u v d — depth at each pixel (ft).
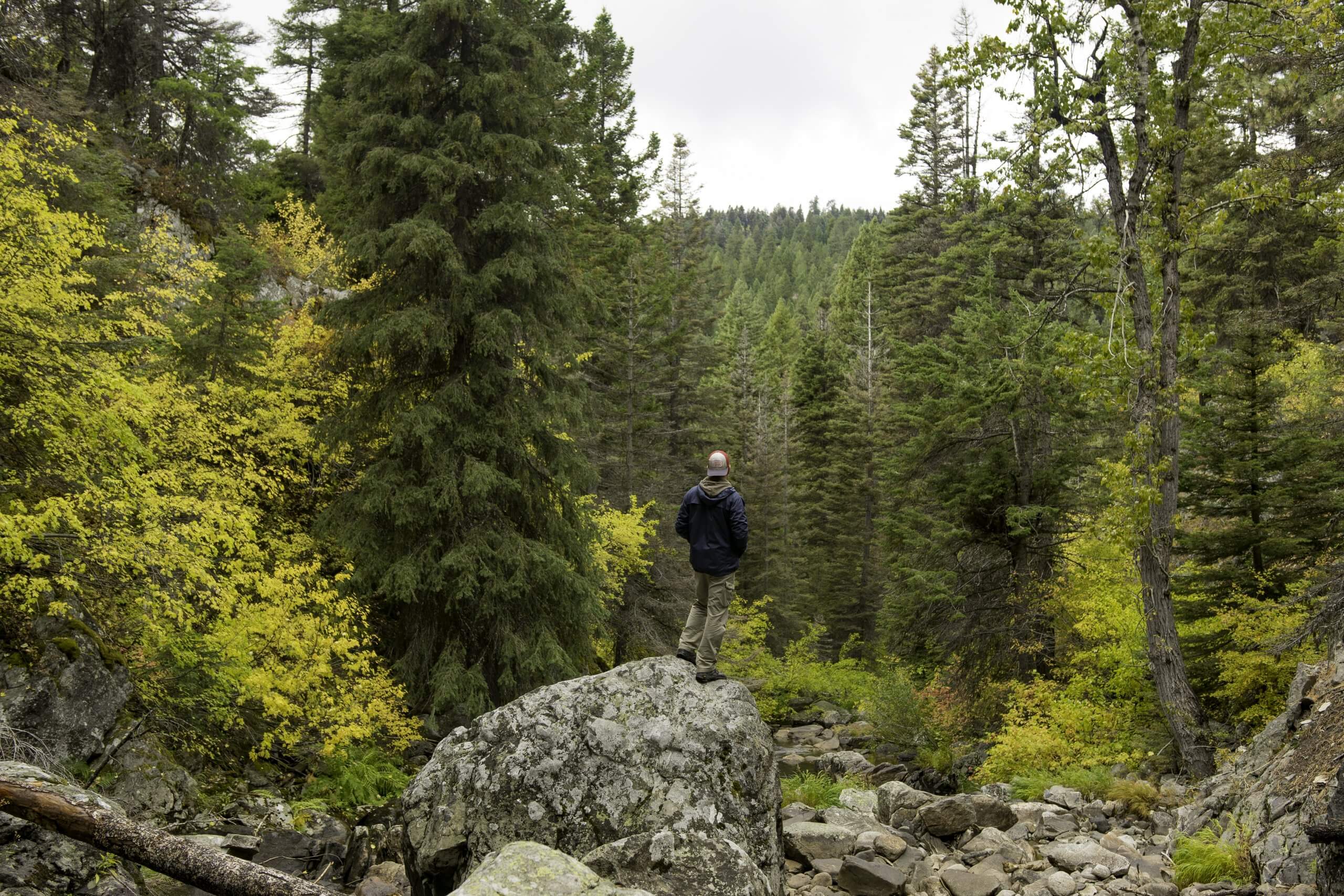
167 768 32.35
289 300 62.03
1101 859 30.07
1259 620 44.32
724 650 92.12
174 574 34.88
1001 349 67.10
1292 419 52.42
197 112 90.68
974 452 69.41
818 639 119.55
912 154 144.66
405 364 53.42
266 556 41.14
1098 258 43.57
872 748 74.90
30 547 30.53
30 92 58.59
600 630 59.57
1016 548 67.46
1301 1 40.01
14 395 30.81
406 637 51.47
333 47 94.94
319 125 98.37
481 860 21.34
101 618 34.53
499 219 50.96
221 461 42.70
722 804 21.58
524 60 54.85
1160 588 42.50
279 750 39.96
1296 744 29.81
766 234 625.82
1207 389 51.55
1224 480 50.55
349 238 53.26
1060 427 67.41
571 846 21.17
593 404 81.05
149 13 90.38
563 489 55.31
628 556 70.33
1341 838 20.07
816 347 164.35
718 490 23.98
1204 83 43.75
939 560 70.49
